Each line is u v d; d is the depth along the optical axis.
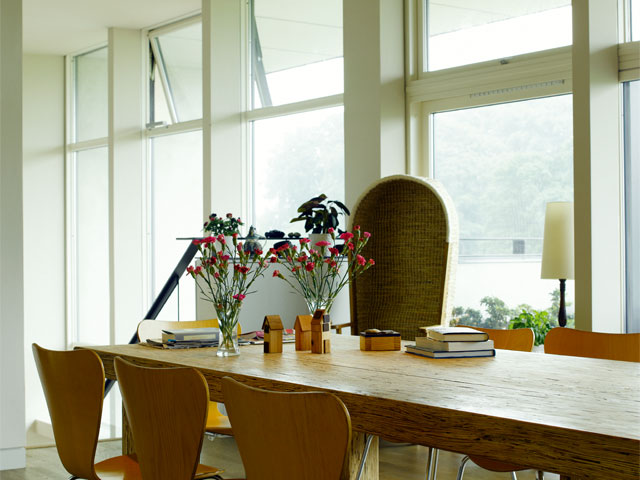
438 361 2.50
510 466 2.56
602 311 4.14
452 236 4.62
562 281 4.25
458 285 5.19
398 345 2.87
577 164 4.18
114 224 7.88
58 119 9.19
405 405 1.73
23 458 4.34
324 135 6.22
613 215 4.20
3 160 4.34
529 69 4.73
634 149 4.25
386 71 5.32
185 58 7.62
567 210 4.23
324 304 2.99
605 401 1.73
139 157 8.00
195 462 2.03
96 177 8.92
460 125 5.20
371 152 5.36
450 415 1.63
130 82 7.95
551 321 4.66
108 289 8.74
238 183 6.78
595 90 4.15
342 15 6.04
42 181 9.08
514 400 1.74
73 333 9.23
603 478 1.37
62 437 2.49
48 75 9.12
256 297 5.14
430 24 5.36
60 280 9.18
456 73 5.13
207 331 3.11
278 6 6.54
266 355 2.75
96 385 2.33
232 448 4.75
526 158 4.83
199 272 2.75
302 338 2.91
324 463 1.63
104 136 8.77
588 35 4.13
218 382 2.33
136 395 2.17
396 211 5.20
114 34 7.87
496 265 4.98
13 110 4.38
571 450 1.42
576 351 2.94
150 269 8.07
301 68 6.40
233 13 6.72
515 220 4.88
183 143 7.70
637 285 4.25
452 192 5.25
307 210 5.17
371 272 5.27
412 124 5.39
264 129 6.74
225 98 6.70
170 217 7.85
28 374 8.93
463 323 5.16
